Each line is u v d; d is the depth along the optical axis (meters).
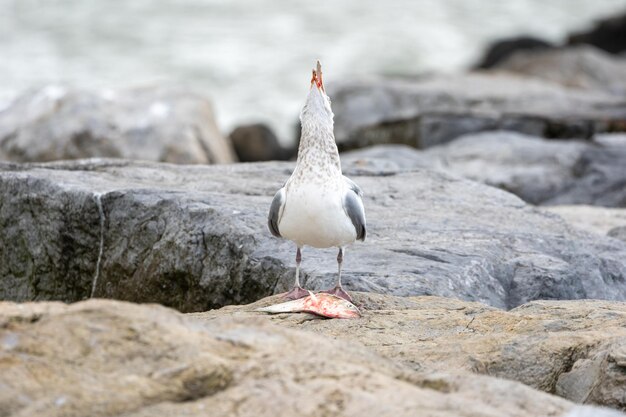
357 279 10.11
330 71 52.59
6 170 14.06
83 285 12.60
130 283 12.11
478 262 11.07
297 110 43.53
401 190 14.48
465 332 7.90
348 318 8.45
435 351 7.31
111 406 5.23
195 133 23.39
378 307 9.08
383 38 61.44
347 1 72.94
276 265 10.70
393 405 5.28
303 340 6.05
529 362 7.09
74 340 5.66
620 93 34.28
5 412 5.11
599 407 6.00
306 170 8.66
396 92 29.31
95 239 12.44
